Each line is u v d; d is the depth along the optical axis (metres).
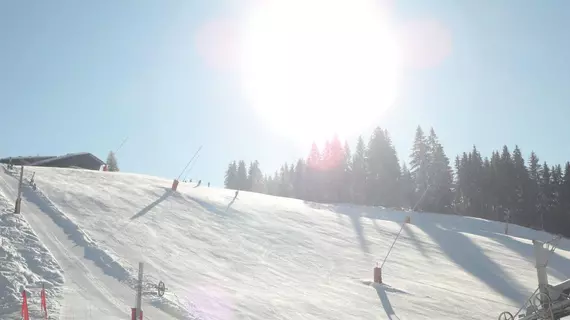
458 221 50.56
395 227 39.34
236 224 29.97
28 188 26.47
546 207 74.56
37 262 15.82
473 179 76.56
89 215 24.14
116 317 12.77
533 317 14.50
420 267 27.19
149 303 14.41
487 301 21.50
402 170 83.31
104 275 16.19
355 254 28.11
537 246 14.72
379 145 72.00
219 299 16.06
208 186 47.44
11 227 18.52
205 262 20.91
